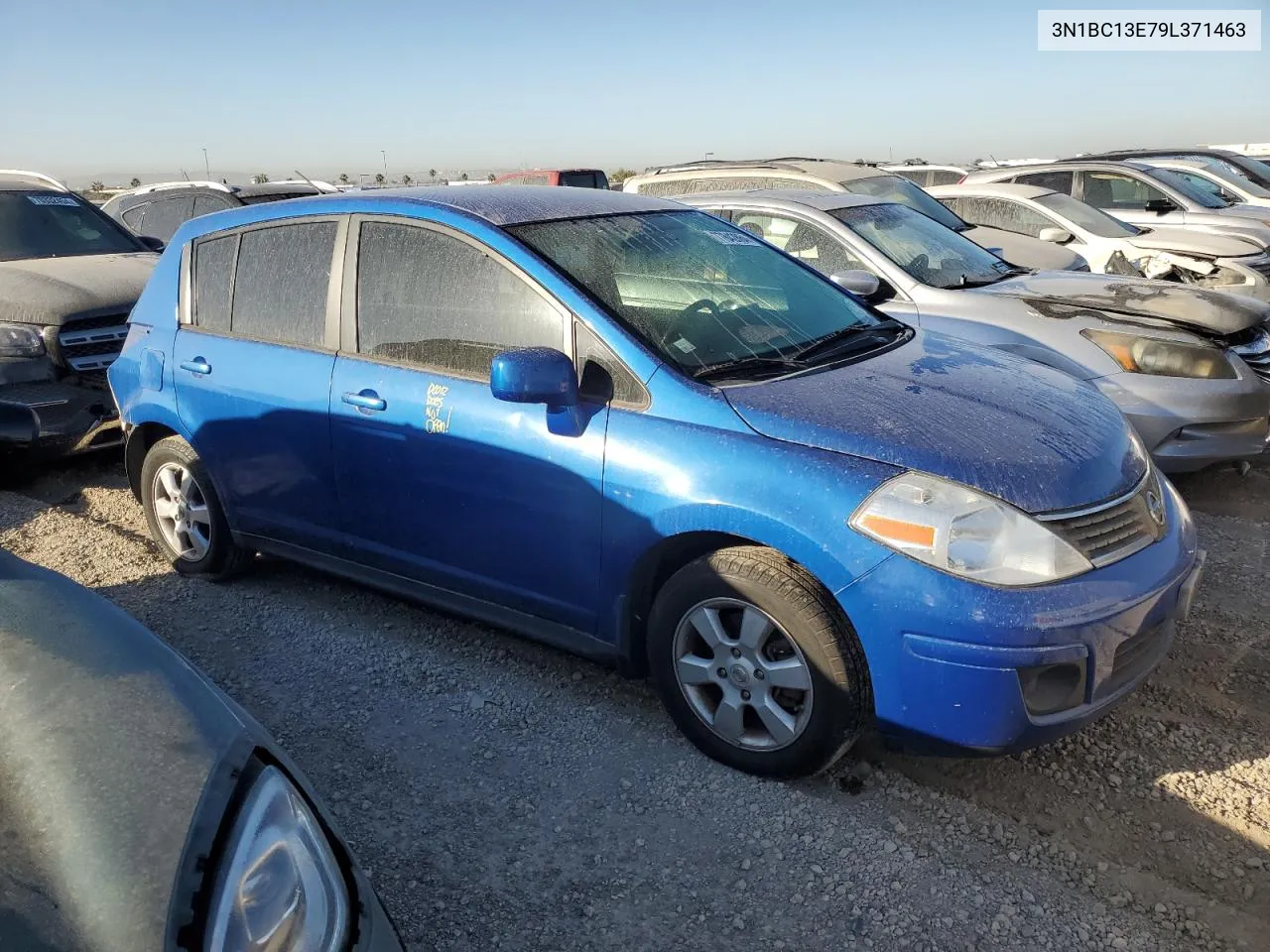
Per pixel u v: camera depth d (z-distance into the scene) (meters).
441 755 3.24
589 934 2.48
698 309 3.44
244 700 3.59
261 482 4.14
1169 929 2.45
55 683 1.74
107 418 6.10
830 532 2.70
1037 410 3.08
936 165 13.06
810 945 2.43
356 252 3.79
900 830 2.81
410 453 3.54
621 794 3.01
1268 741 3.21
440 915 2.55
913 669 2.64
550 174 16.92
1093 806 2.91
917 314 5.84
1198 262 8.72
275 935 1.44
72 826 1.47
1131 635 2.71
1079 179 12.14
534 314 3.31
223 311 4.26
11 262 6.74
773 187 9.08
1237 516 5.21
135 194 13.16
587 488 3.11
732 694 3.01
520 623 3.50
